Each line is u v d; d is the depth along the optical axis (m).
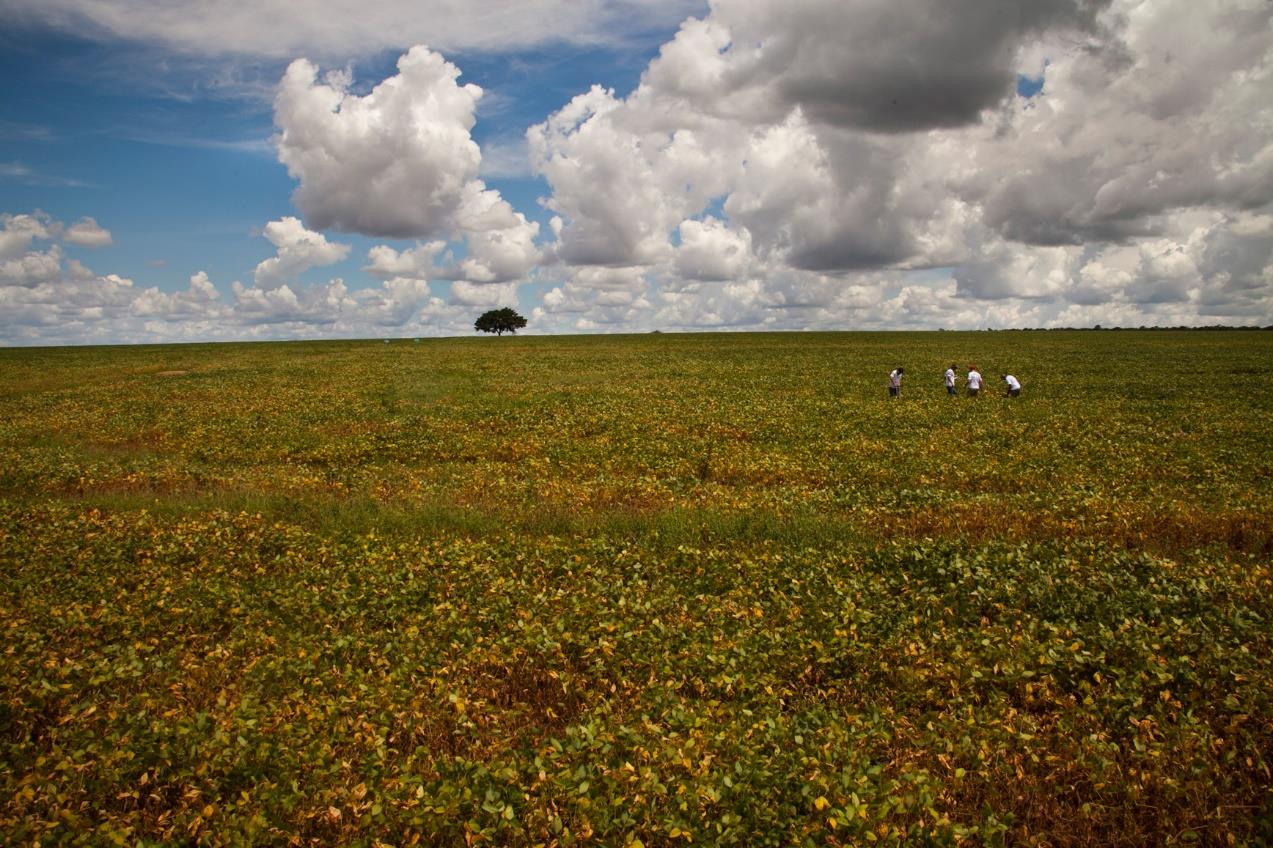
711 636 10.48
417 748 7.72
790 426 29.92
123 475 21.66
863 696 9.19
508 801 7.07
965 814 7.16
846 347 89.56
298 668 9.61
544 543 14.85
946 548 13.99
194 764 7.58
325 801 7.00
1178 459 23.03
